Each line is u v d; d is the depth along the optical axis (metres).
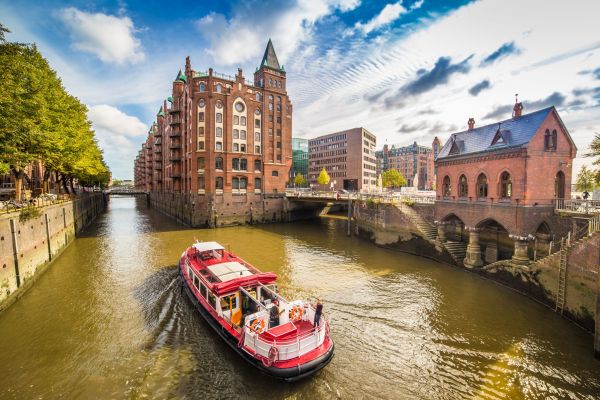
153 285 20.20
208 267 16.27
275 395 10.30
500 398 10.17
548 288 16.88
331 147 109.75
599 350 12.00
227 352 12.53
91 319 15.48
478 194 23.55
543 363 11.93
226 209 48.19
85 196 48.84
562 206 20.16
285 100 55.44
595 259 13.73
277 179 54.41
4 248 16.50
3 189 33.03
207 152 47.16
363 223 36.41
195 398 10.12
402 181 95.50
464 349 12.96
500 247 23.28
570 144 21.00
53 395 10.25
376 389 10.64
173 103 58.94
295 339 10.95
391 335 14.10
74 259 26.61
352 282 20.95
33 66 21.05
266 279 14.37
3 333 14.10
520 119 21.89
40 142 22.56
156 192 83.50
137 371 11.49
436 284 20.52
